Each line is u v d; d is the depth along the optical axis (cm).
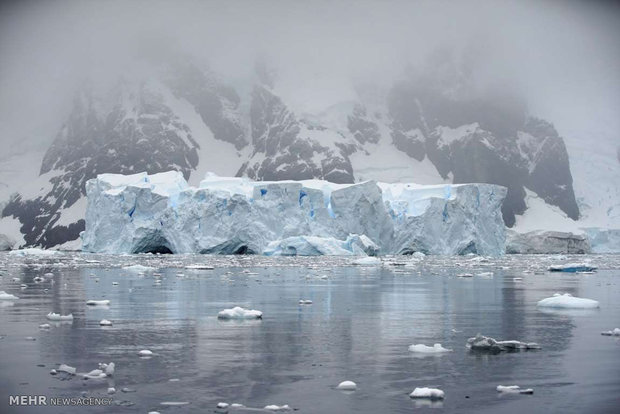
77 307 3023
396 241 11488
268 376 1627
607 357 1844
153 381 1573
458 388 1519
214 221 10806
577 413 1337
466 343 2059
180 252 10838
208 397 1444
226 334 2236
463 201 11556
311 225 10900
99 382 1562
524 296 3684
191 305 3130
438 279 5241
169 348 1969
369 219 11156
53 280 4912
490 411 1352
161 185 11538
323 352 1916
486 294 3816
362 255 10469
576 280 5209
